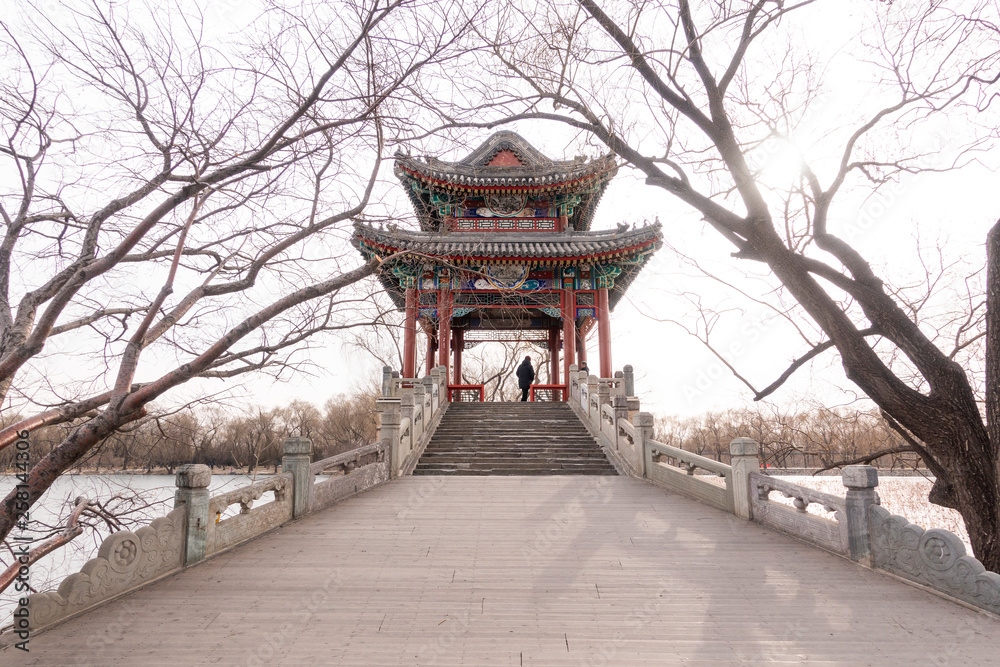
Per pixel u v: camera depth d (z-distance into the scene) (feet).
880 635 17.54
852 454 52.42
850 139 32.32
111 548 20.22
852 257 30.09
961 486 26.78
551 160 35.76
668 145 32.60
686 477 39.55
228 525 26.76
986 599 19.10
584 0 30.04
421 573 23.44
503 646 16.78
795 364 32.60
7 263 21.29
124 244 18.12
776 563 24.88
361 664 15.62
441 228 27.25
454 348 96.53
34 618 17.22
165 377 17.47
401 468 47.47
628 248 74.64
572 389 70.44
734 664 15.71
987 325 26.66
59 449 16.92
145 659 15.80
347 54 20.34
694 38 29.96
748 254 34.42
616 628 18.10
